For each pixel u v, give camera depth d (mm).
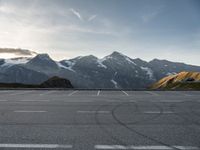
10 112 10070
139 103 13453
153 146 5395
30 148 5227
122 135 6297
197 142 5691
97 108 11312
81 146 5371
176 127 7254
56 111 10352
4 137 6078
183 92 24359
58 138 5992
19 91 25625
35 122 7934
